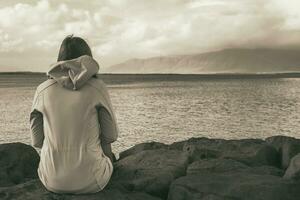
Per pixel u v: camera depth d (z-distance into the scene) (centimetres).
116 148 2559
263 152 532
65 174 363
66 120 364
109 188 395
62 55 380
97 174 370
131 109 5591
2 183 462
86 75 365
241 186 383
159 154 512
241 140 591
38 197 366
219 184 396
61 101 367
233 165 471
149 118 4450
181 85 17000
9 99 7706
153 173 443
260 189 376
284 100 7562
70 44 378
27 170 507
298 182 390
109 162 394
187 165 488
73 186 365
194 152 533
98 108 373
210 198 379
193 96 8762
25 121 4022
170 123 4009
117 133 387
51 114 366
